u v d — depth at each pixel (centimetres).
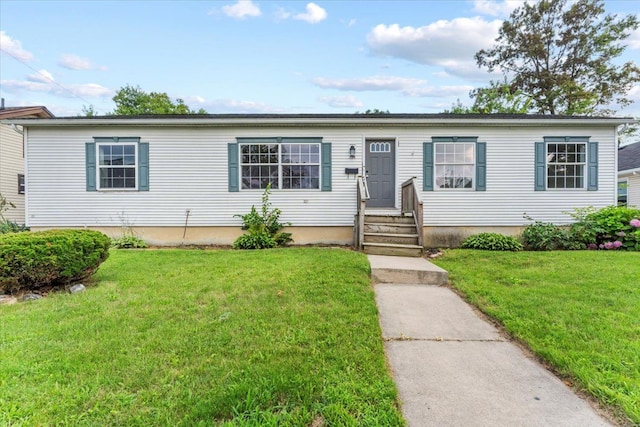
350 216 859
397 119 830
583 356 245
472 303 394
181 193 852
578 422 183
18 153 1253
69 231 451
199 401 188
